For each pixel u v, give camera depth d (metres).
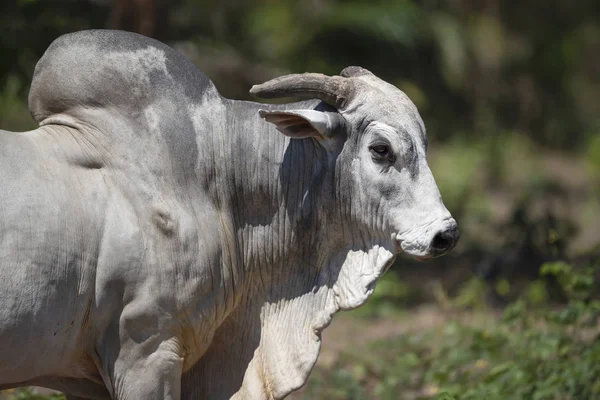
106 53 11.16
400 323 22.33
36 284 10.05
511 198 39.69
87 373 11.13
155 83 11.19
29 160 10.38
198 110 11.38
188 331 11.09
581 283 16.19
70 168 10.67
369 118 11.47
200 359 11.99
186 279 10.88
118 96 11.06
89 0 25.64
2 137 10.38
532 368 15.65
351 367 18.98
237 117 11.64
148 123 11.06
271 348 11.85
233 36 38.09
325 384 17.73
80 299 10.44
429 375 17.14
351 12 41.66
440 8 50.59
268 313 11.98
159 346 10.88
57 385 11.53
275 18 41.97
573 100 57.88
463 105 48.75
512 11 56.47
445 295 23.58
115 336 10.75
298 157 11.72
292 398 17.09
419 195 11.41
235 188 11.55
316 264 11.94
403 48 43.59
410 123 11.51
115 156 10.89
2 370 10.22
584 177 46.31
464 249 28.41
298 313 11.93
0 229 9.88
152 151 10.98
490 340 17.00
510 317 16.81
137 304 10.66
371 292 11.68
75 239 10.34
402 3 44.06
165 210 10.80
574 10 59.56
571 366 15.44
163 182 10.94
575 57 58.72
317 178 11.70
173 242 10.80
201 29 32.31
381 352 19.72
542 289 20.17
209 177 11.30
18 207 10.04
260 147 11.64
